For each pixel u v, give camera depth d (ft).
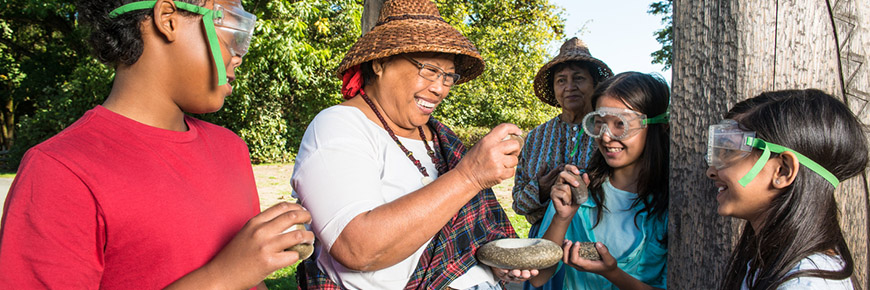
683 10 5.90
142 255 3.75
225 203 4.41
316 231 4.99
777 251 4.45
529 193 8.32
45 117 43.50
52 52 50.85
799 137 4.33
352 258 4.77
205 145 4.58
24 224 3.26
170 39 3.83
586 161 9.45
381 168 5.67
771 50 5.38
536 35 55.16
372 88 6.18
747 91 5.44
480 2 62.13
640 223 6.96
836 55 5.38
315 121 5.70
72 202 3.40
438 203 4.70
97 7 3.77
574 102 10.15
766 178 4.50
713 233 5.78
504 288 6.70
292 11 38.50
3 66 48.93
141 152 3.87
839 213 5.59
